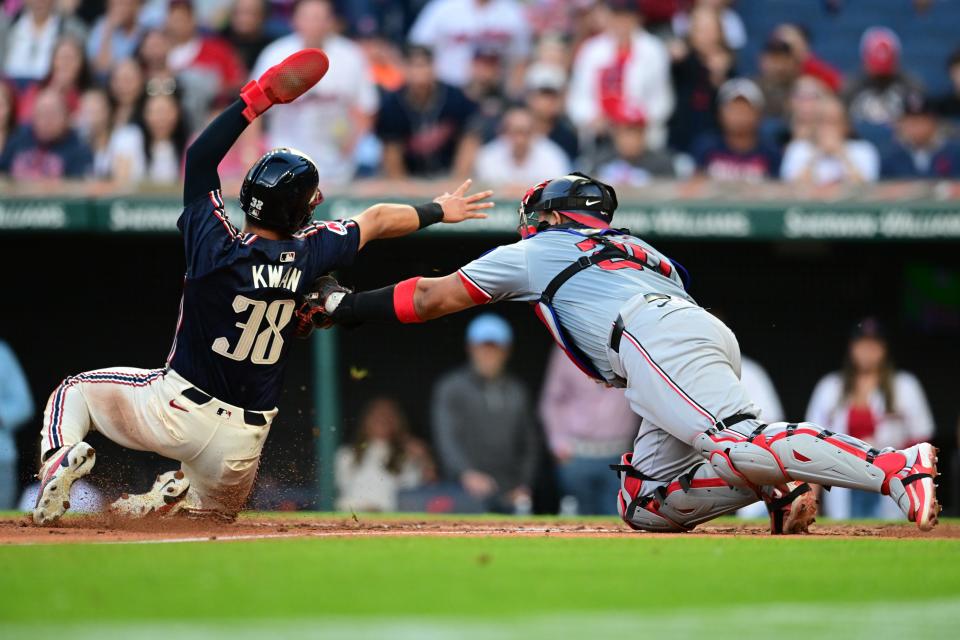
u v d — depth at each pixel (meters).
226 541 16.83
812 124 46.16
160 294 45.38
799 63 47.34
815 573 13.44
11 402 40.00
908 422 42.16
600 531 20.97
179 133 44.28
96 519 20.45
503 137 44.78
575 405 41.69
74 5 45.66
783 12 51.09
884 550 15.92
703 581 12.73
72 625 9.81
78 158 44.25
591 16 47.59
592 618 10.33
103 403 19.80
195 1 45.56
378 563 13.86
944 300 46.81
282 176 19.17
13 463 39.91
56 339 45.12
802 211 42.16
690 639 9.40
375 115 45.22
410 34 47.84
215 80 44.81
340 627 9.70
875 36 50.75
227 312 19.14
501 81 46.38
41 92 44.78
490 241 45.19
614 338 19.44
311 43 44.44
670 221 41.91
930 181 45.12
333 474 42.50
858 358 42.16
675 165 45.28
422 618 10.22
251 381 19.58
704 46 47.16
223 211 19.38
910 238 42.28
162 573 12.85
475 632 9.53
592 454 41.56
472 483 41.97
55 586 11.89
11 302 44.94
